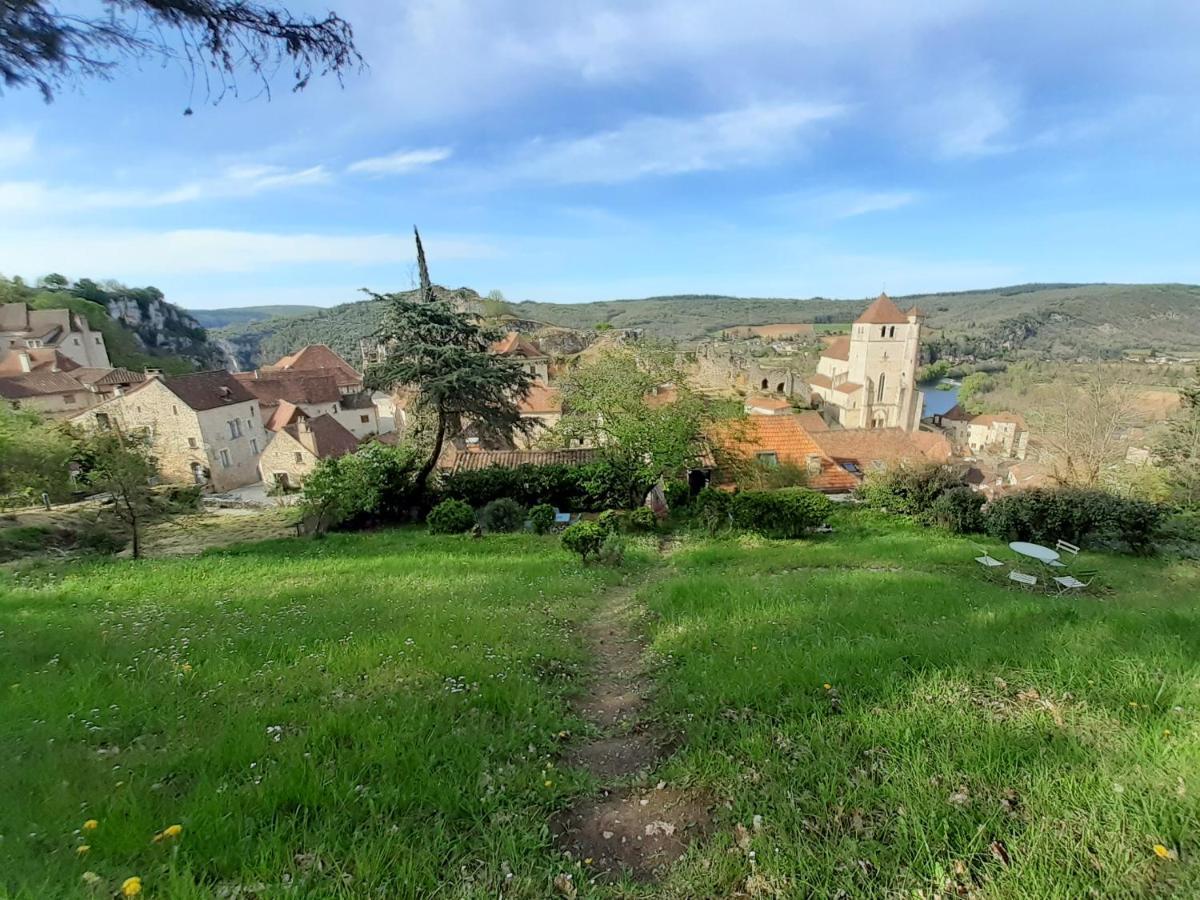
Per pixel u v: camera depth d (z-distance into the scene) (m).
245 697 4.68
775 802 3.02
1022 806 2.80
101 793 3.01
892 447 34.22
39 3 4.16
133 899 2.23
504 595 9.59
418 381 19.78
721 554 14.72
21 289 75.75
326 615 7.85
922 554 13.86
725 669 5.18
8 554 17.61
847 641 5.71
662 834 2.95
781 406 53.41
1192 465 24.23
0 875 2.29
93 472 16.83
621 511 22.16
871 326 52.84
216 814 2.81
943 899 2.32
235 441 40.84
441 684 4.95
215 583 11.38
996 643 5.22
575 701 5.06
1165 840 2.51
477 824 2.92
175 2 4.45
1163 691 3.83
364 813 2.93
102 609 8.80
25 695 4.61
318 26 5.02
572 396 25.02
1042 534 15.93
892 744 3.44
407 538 18.80
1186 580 12.05
